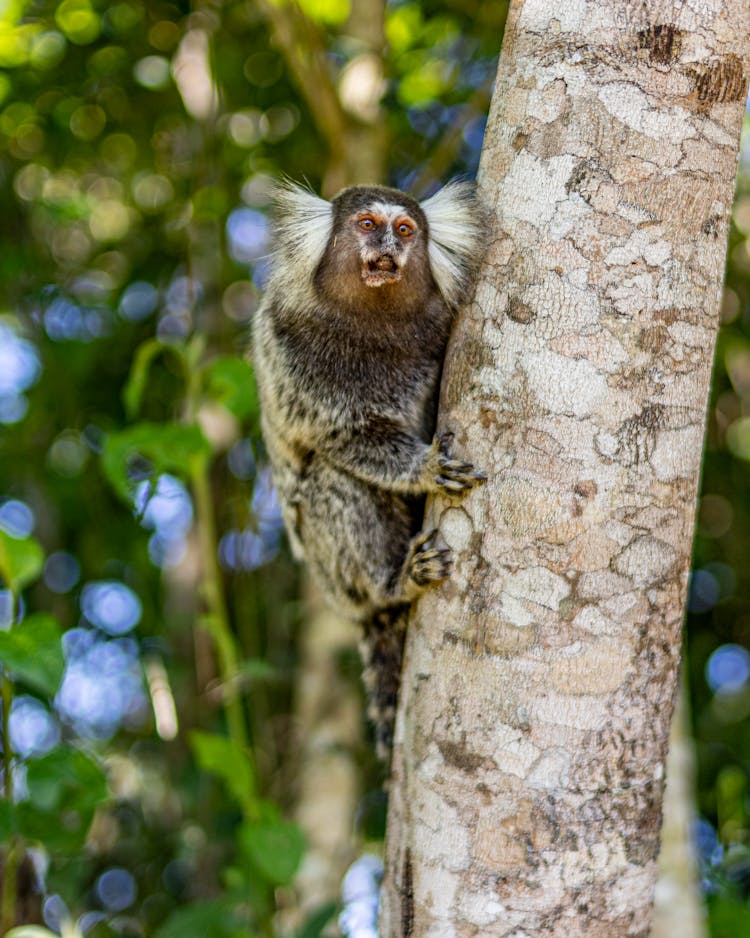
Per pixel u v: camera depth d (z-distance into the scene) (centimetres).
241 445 844
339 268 541
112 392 883
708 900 663
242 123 912
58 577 850
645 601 356
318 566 586
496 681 355
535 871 345
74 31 849
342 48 777
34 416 837
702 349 367
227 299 905
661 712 360
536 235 367
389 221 535
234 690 535
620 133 362
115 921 730
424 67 873
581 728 349
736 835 667
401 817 378
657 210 361
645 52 365
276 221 598
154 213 908
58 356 830
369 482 540
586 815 346
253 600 807
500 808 349
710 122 367
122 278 884
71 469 864
